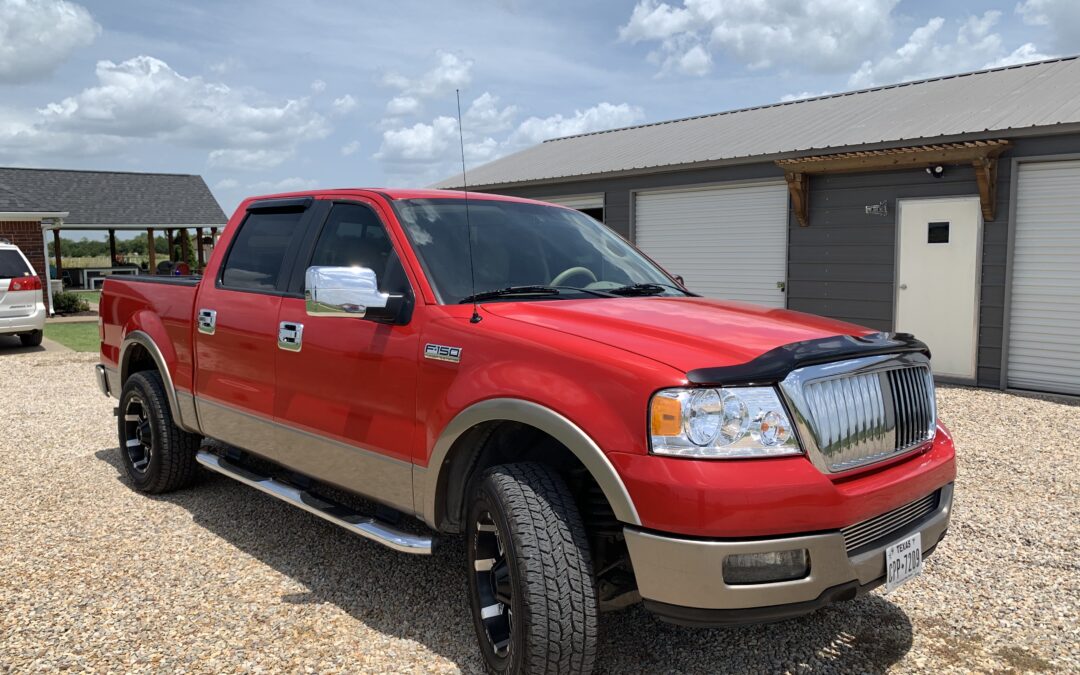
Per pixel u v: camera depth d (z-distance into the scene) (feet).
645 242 44.19
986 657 9.96
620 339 8.75
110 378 18.16
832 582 8.01
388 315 10.51
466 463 9.95
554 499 8.68
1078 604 11.45
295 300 12.44
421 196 12.22
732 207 40.22
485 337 9.46
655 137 51.01
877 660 9.89
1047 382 30.53
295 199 13.67
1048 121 28.81
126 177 102.53
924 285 33.40
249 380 13.23
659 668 9.66
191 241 119.14
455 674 9.43
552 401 8.44
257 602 11.34
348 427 11.17
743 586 7.65
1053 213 29.78
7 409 26.96
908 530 9.02
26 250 68.03
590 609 8.45
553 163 51.01
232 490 16.94
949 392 30.42
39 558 13.00
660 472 7.70
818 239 36.81
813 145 35.24
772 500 7.61
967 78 42.04
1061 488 17.15
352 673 9.45
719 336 8.82
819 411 8.18
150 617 10.85
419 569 12.58
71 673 9.38
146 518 15.06
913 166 32.94
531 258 12.01
